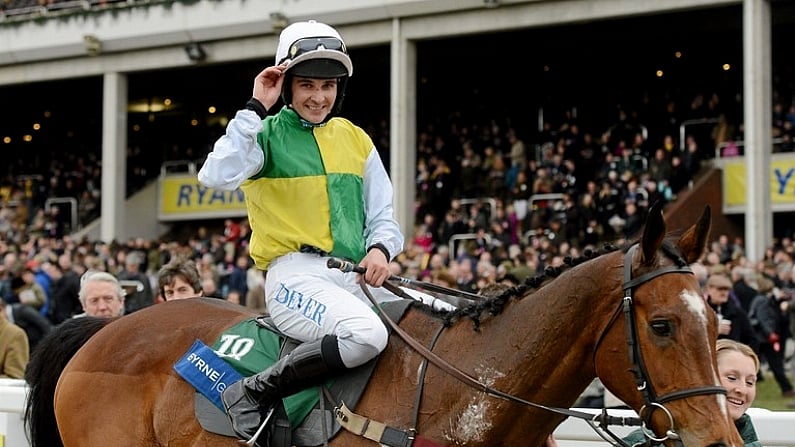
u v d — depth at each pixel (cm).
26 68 1994
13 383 473
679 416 258
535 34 1819
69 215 2139
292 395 317
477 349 303
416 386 303
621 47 1872
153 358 352
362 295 336
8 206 2158
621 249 288
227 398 323
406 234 1620
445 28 1606
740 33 1756
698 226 275
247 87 2209
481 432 294
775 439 346
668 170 1480
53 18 1931
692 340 261
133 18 1855
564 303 290
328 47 323
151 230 2086
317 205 330
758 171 1362
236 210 1994
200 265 1312
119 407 351
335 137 338
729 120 1719
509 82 2053
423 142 1916
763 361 1041
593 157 1633
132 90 2225
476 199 1647
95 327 387
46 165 2384
